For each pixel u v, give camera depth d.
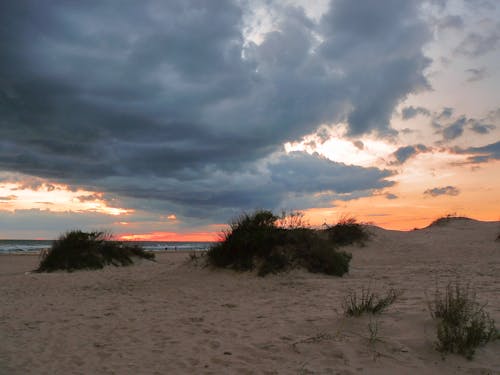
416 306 6.42
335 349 4.89
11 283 13.38
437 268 13.70
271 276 11.81
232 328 6.37
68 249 18.16
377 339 4.98
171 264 20.27
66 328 6.93
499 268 12.87
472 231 24.81
